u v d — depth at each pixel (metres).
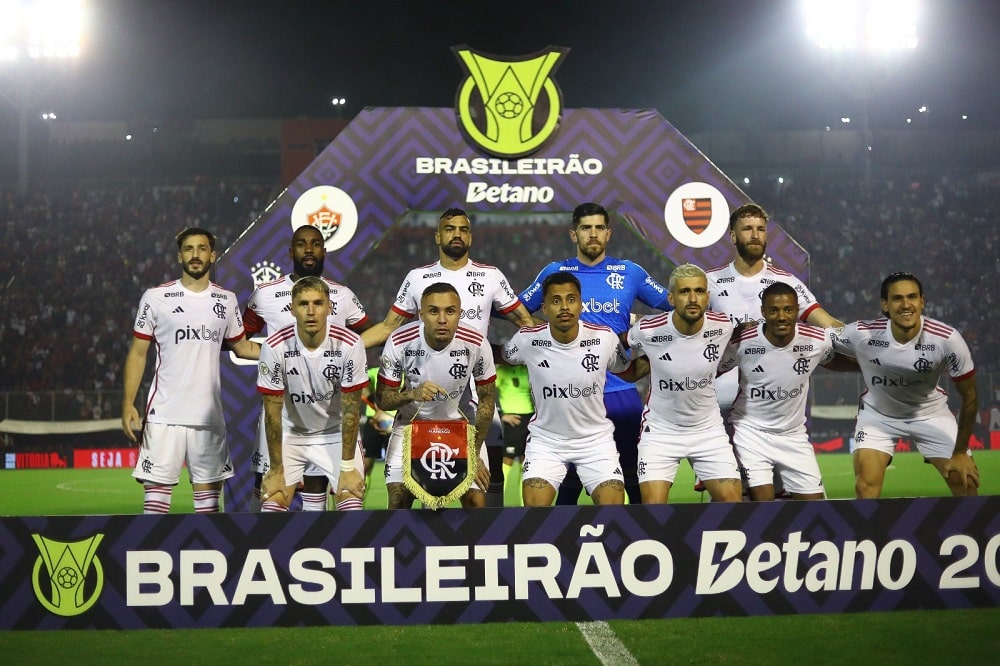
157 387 6.15
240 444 7.76
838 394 17.89
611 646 4.15
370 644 4.21
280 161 31.44
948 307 26.44
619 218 8.22
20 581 4.45
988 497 4.75
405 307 6.58
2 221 26.25
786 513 4.65
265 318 6.65
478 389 5.73
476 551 4.54
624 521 4.59
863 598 4.68
